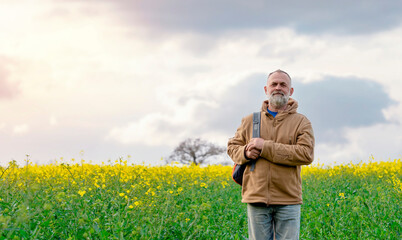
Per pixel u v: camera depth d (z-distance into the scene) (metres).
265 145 4.48
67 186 7.06
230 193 10.09
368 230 6.71
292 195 4.54
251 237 4.71
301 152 4.45
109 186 7.44
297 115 4.69
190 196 7.71
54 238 4.57
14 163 6.42
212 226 6.20
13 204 5.07
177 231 5.09
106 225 4.71
